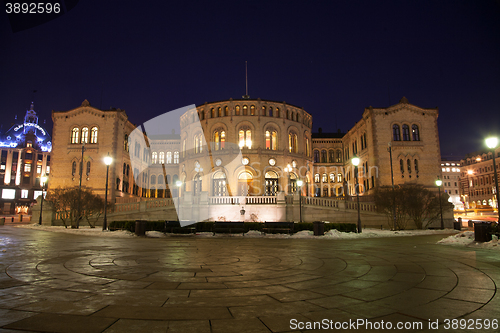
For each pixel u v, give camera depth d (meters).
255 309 6.08
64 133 51.72
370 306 6.31
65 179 50.44
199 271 9.58
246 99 50.19
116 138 50.88
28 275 8.85
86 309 6.00
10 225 35.72
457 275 9.20
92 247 15.34
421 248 15.55
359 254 13.41
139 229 21.98
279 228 23.75
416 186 37.34
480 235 16.55
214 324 5.30
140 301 6.52
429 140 48.72
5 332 4.87
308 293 7.23
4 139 98.38
